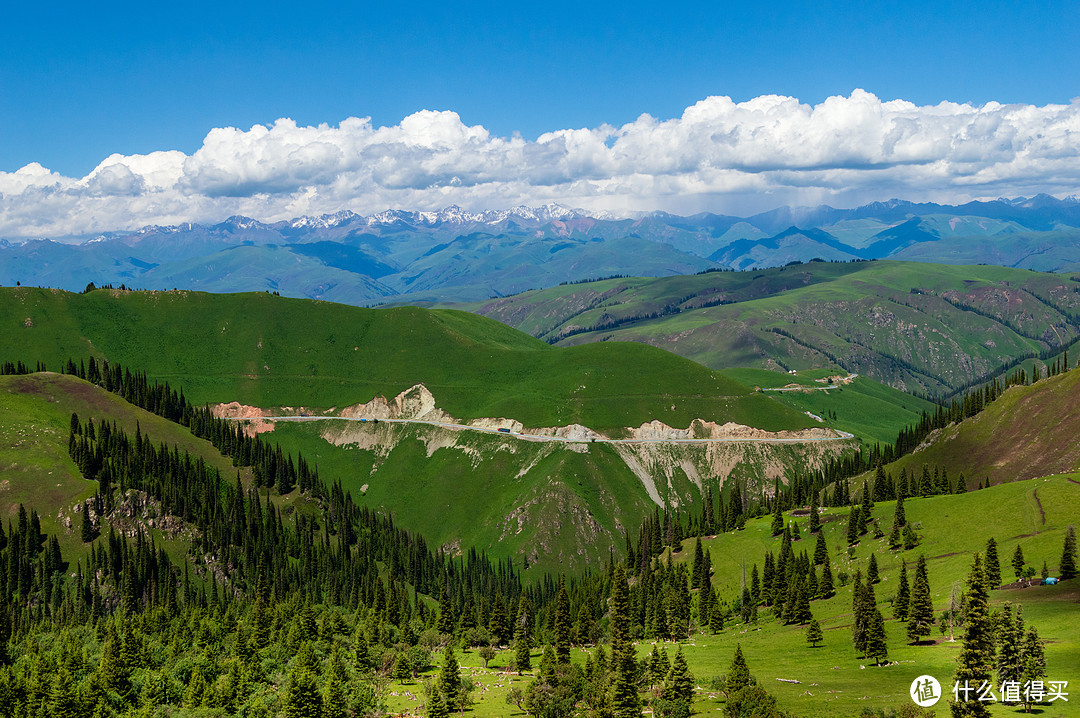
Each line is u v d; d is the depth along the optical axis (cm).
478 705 14788
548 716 13825
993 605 16675
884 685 13875
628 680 13512
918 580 16562
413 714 14525
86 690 15238
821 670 15538
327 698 14350
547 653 16275
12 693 15450
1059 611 15638
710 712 13400
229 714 15025
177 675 17212
